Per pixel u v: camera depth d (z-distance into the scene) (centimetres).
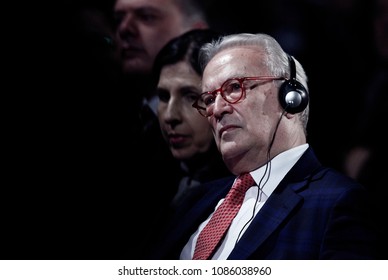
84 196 636
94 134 646
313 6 740
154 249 518
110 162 636
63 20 678
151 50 669
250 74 463
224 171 582
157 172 613
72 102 656
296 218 432
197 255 462
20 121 653
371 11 711
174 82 578
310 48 732
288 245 422
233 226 463
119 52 672
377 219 429
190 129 575
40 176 644
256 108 460
